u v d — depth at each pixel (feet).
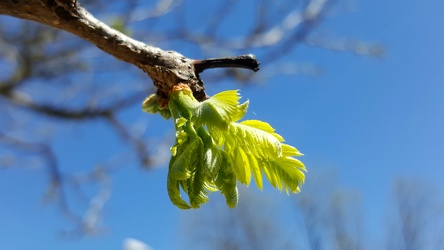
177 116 0.48
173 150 0.47
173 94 0.48
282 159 0.51
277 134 0.51
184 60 0.49
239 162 0.50
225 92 0.47
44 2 0.44
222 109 0.46
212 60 0.50
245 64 0.50
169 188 0.47
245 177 0.51
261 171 0.51
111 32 0.46
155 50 0.48
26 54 1.59
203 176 0.46
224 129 0.46
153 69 0.48
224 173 0.48
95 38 0.46
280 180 0.51
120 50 0.47
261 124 0.51
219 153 0.48
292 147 0.51
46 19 0.45
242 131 0.48
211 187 0.47
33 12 0.44
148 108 0.52
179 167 0.45
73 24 0.45
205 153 0.47
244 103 0.47
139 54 0.47
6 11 0.44
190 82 0.49
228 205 0.48
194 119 0.47
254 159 0.50
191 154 0.47
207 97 0.50
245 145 0.49
